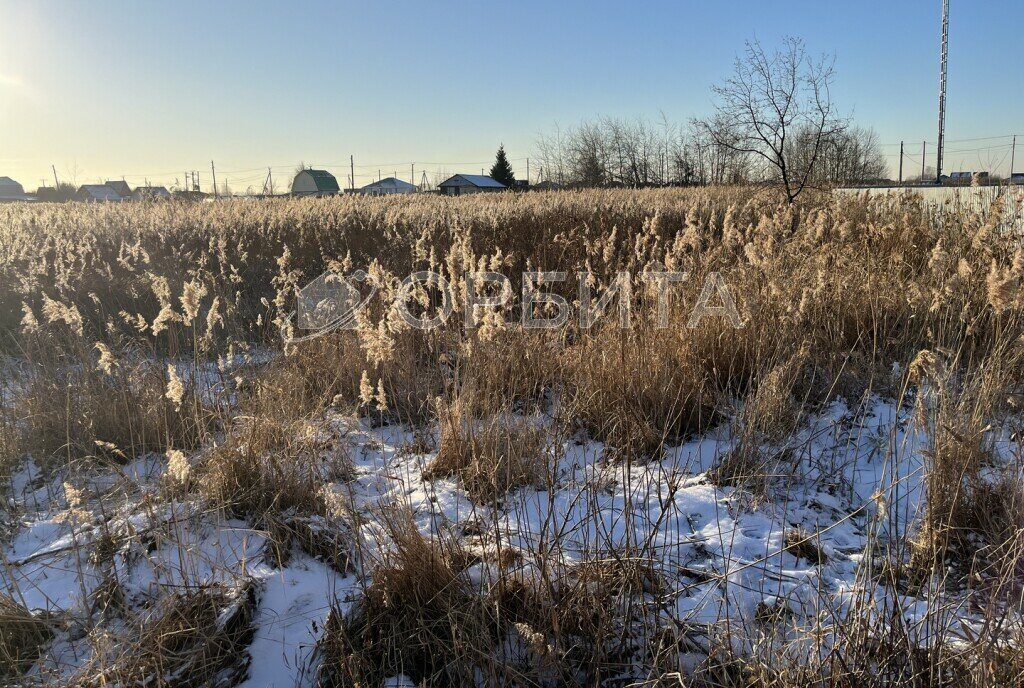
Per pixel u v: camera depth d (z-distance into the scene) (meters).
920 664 2.54
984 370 4.62
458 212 15.91
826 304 5.98
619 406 4.81
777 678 2.52
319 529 3.68
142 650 2.89
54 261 9.52
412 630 2.97
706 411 5.14
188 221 14.05
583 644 2.89
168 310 4.70
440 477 4.40
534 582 3.06
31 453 5.00
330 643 2.95
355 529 3.36
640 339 5.45
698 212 14.48
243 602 3.19
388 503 3.67
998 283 4.62
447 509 3.97
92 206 17.44
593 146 44.56
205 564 3.48
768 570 3.33
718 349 5.60
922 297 5.57
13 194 68.50
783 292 5.92
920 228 7.83
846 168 25.33
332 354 6.04
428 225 12.35
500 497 4.08
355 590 3.35
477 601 3.03
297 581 3.43
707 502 4.00
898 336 5.70
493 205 17.97
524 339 5.67
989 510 3.46
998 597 2.98
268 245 11.91
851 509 3.93
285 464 4.20
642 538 3.60
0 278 8.79
